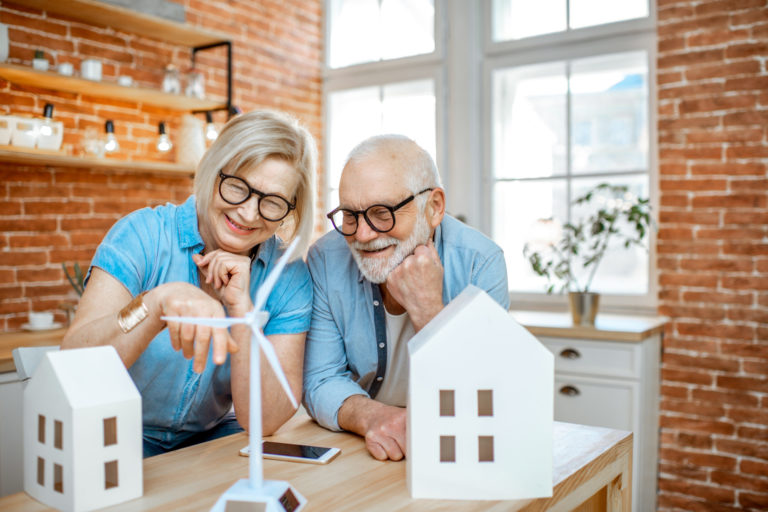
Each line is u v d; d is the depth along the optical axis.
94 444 0.83
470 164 3.70
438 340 0.89
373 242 1.25
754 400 2.86
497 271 1.40
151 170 3.02
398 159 1.24
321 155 4.22
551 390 0.89
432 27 3.84
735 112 2.89
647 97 3.24
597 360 2.81
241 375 1.22
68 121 2.88
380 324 1.39
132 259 1.25
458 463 0.89
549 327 2.91
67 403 0.81
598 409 2.81
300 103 4.06
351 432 1.26
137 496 0.88
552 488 0.91
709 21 2.95
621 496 1.17
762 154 2.84
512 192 3.64
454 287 1.41
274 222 1.25
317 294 1.41
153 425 1.43
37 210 2.77
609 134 3.36
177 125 3.33
